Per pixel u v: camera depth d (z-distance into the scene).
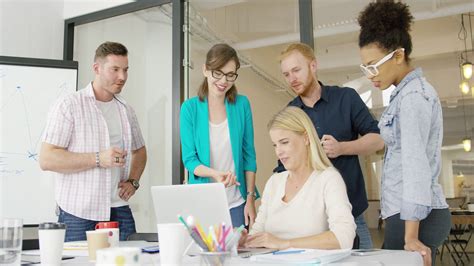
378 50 1.28
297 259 0.93
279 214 1.44
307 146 1.47
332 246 1.20
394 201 1.30
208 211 1.22
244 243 1.25
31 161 2.70
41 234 1.01
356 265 0.89
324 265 0.91
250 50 4.88
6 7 2.95
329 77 5.10
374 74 1.31
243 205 2.00
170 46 3.14
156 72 3.18
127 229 2.19
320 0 3.71
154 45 3.21
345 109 1.99
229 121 2.00
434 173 1.24
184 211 1.27
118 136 2.26
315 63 1.99
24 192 2.66
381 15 1.29
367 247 1.93
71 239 2.01
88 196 2.04
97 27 3.46
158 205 1.32
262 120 5.28
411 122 1.19
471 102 5.01
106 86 2.17
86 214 2.04
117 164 2.04
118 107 2.31
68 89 2.86
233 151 1.99
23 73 2.76
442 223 1.25
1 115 2.67
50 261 1.01
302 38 2.79
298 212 1.40
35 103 2.76
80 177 2.06
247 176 2.06
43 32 3.24
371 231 2.79
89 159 2.03
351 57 4.78
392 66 1.28
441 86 5.16
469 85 5.02
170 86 3.10
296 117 1.47
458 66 5.05
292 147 1.44
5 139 2.65
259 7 4.13
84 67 3.44
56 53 3.34
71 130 2.09
